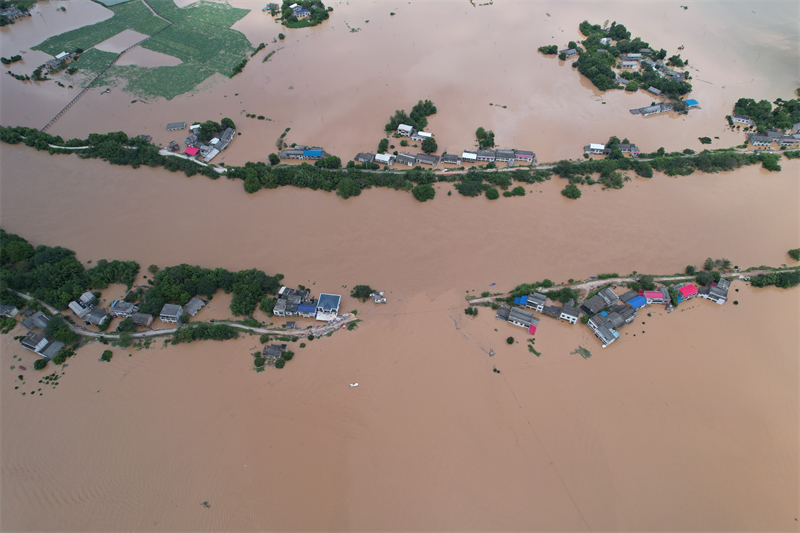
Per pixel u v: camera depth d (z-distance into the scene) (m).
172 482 82.12
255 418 90.75
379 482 81.94
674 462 84.06
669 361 99.38
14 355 101.75
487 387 95.19
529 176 148.00
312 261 122.69
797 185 144.50
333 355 101.00
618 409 91.44
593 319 104.88
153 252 125.44
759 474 82.56
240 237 130.12
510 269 119.94
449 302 112.12
